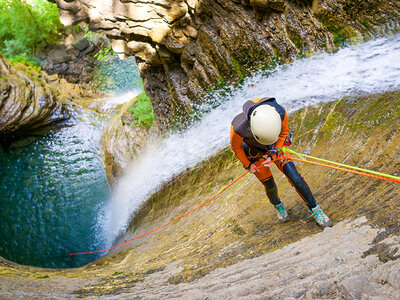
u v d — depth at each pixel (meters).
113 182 12.32
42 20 17.97
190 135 9.24
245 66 8.27
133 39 9.65
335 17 6.79
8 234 13.48
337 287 1.94
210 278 3.07
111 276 4.25
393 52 5.85
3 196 14.57
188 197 6.80
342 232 2.97
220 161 7.10
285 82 7.08
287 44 7.52
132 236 7.93
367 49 6.26
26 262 12.62
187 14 8.73
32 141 15.52
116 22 9.19
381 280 1.90
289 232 3.59
